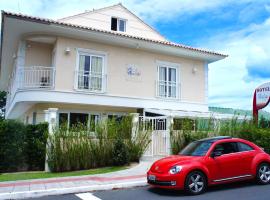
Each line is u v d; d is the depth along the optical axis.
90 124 13.21
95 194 8.58
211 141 9.19
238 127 15.56
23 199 8.18
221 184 9.58
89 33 15.97
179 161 8.39
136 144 13.85
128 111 18.33
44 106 16.42
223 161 8.71
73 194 8.64
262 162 9.45
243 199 7.54
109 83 17.27
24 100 15.30
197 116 15.90
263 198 7.60
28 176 11.01
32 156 12.61
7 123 12.33
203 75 20.89
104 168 12.69
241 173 8.97
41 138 12.60
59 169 12.16
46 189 8.70
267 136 14.78
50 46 17.78
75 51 16.55
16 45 18.38
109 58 17.52
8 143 12.27
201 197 7.85
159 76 19.20
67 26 15.12
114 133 13.34
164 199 7.74
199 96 20.45
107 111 17.77
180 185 8.00
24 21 14.45
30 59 17.12
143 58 18.67
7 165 12.29
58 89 15.79
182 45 18.59
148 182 8.73
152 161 14.02
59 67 16.02
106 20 21.17
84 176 10.86
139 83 18.28
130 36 16.67
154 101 18.53
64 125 12.51
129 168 12.40
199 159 8.45
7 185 9.36
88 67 16.95
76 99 16.02
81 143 12.65
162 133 14.69
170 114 16.03
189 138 14.47
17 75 16.34
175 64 19.80
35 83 16.23
